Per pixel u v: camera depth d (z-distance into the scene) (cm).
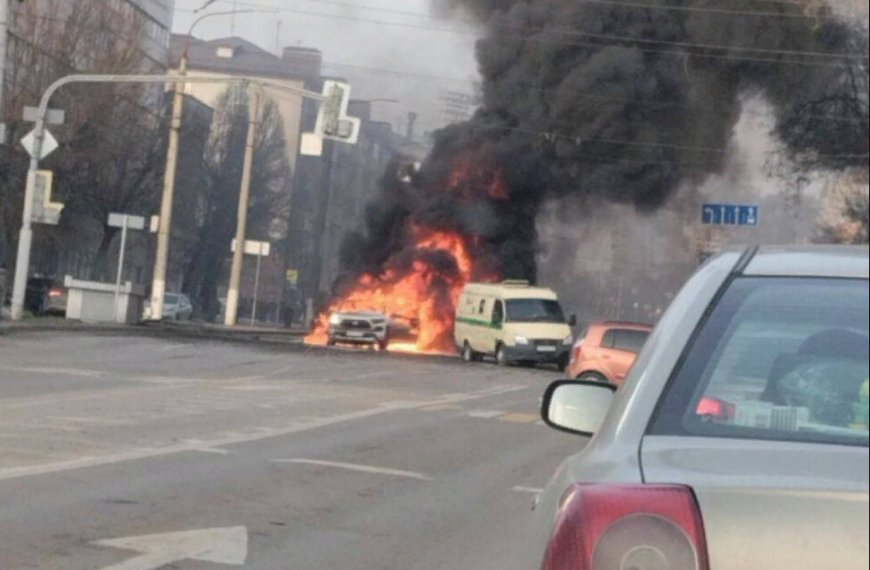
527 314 8662
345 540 2098
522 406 5138
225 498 2388
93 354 6159
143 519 2122
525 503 2578
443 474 2972
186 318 12319
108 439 3047
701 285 834
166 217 9538
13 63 9906
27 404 3700
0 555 1789
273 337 10406
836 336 773
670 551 679
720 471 692
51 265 12156
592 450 778
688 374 772
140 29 11206
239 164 15875
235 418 3762
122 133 11212
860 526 646
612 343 6056
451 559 1988
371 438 3566
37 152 7294
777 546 659
